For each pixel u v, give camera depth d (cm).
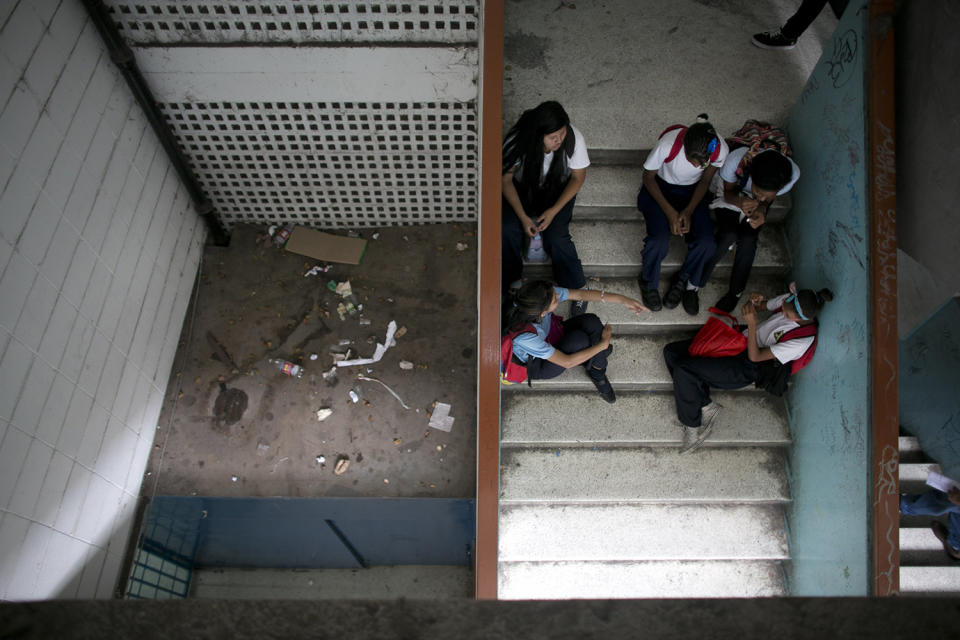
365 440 479
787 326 362
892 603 69
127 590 450
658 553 401
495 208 310
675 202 370
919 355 443
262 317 512
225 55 385
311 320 513
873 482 315
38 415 339
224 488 464
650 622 69
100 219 379
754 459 406
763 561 412
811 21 439
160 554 508
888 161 315
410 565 610
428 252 537
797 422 393
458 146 458
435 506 466
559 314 401
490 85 297
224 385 491
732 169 353
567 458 405
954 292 403
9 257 307
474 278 529
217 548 553
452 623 69
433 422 485
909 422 463
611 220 413
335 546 543
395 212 531
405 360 504
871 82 314
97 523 409
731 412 405
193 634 67
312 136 448
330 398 490
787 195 400
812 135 373
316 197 509
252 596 596
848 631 68
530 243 380
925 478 435
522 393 407
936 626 67
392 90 409
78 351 369
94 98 363
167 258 469
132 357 431
